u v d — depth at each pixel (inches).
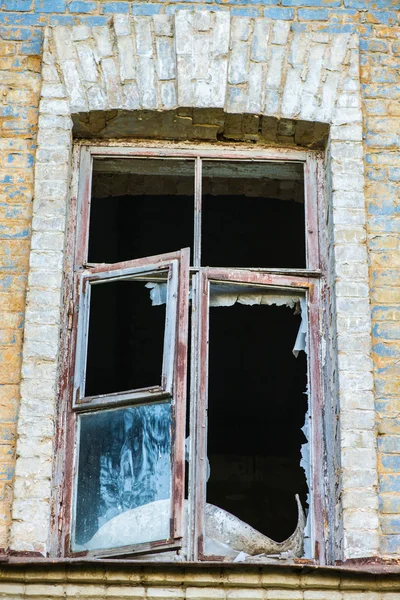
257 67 265.4
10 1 272.5
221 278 249.4
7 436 229.9
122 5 271.6
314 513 232.4
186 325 236.7
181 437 227.0
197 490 230.8
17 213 250.8
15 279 244.4
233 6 271.9
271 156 268.7
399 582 216.1
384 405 235.3
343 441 230.5
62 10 271.3
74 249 254.5
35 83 264.5
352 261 247.6
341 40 269.1
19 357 237.0
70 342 244.2
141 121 263.7
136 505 226.5
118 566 215.3
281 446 494.6
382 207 254.7
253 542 232.8
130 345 422.6
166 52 265.9
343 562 220.1
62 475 231.9
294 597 215.2
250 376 473.4
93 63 264.4
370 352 239.3
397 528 224.1
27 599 214.2
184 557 225.8
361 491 226.2
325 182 264.4
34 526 221.5
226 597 214.5
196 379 239.9
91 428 235.1
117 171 272.1
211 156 269.1
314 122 261.7
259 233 387.5
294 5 273.3
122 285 388.2
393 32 273.6
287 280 251.4
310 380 244.2
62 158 255.8
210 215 381.7
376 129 263.1
